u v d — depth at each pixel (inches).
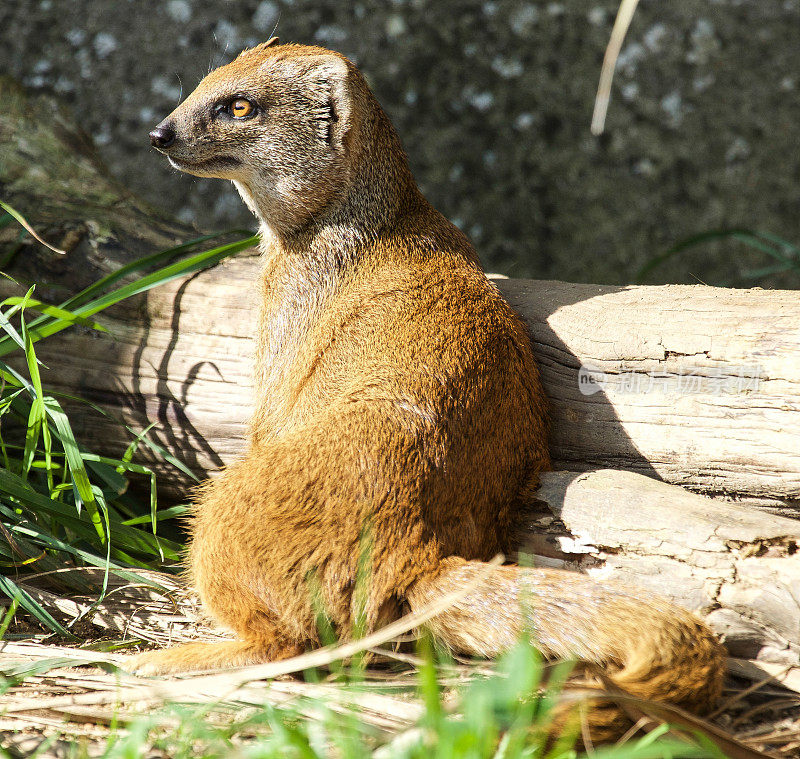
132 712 184.2
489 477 227.8
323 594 204.5
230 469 229.0
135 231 348.8
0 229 342.0
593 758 143.3
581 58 677.3
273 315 264.2
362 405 219.8
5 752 161.9
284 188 261.7
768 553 210.1
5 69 644.1
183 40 654.5
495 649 191.8
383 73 668.1
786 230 645.3
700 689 176.7
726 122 666.2
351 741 151.0
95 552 282.8
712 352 243.3
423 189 657.0
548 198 661.3
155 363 308.0
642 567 220.7
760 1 677.3
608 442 258.2
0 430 319.9
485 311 246.1
